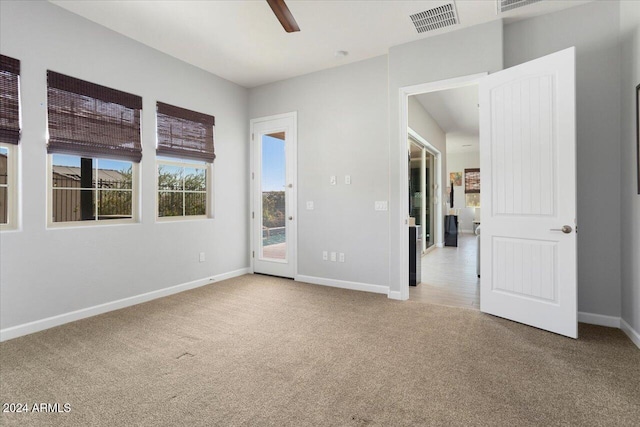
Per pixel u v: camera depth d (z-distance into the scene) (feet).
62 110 9.45
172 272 12.65
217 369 6.82
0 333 8.25
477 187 36.19
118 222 11.09
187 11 9.57
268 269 15.81
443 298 12.01
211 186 14.56
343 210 13.53
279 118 15.23
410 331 8.83
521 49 10.23
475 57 10.41
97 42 10.25
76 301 9.77
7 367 6.90
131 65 11.19
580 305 9.56
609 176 9.11
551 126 8.51
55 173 9.64
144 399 5.78
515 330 8.82
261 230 16.08
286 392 5.98
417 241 14.12
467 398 5.77
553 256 8.54
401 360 7.18
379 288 12.75
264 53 12.38
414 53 11.41
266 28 10.56
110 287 10.63
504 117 9.52
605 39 9.14
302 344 8.05
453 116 21.76
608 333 8.60
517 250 9.32
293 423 5.13
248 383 6.30
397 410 5.44
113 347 7.88
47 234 9.17
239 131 15.80
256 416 5.31
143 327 9.17
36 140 8.94
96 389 6.09
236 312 10.44
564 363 6.98
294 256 14.90
